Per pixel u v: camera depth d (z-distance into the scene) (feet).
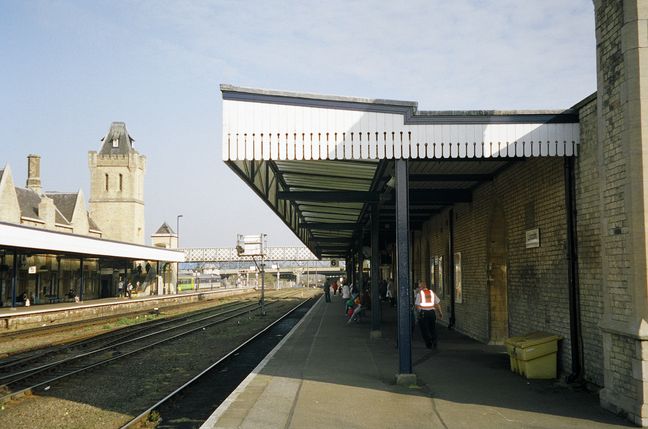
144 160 263.49
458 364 34.40
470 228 49.88
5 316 79.10
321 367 33.76
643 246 20.63
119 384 36.24
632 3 21.22
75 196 208.13
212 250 282.97
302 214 74.18
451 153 28.07
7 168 158.40
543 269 32.32
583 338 27.22
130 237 249.75
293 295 218.38
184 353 51.24
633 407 20.67
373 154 28.17
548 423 20.74
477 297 47.65
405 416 21.94
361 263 75.97
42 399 31.50
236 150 28.12
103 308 113.80
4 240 89.76
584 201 27.07
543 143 27.73
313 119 28.37
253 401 24.59
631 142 21.07
